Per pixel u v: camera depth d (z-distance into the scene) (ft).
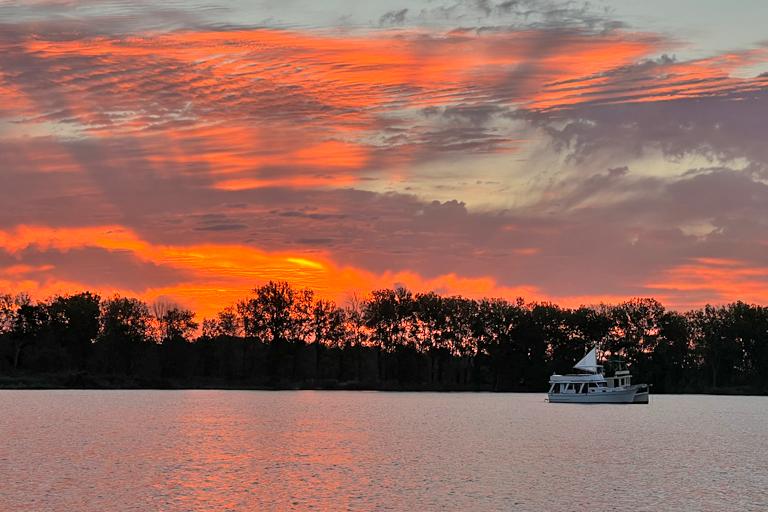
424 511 192.54
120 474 239.50
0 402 574.97
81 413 475.31
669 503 204.44
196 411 508.12
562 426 426.10
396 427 407.23
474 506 198.59
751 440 360.28
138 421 425.28
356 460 275.18
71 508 192.13
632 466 267.18
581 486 226.58
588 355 622.54
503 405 617.21
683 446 331.98
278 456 284.20
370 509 194.08
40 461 264.31
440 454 294.05
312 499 204.54
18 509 191.11
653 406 655.35
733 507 200.13
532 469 257.34
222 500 202.59
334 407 567.18
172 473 242.37
